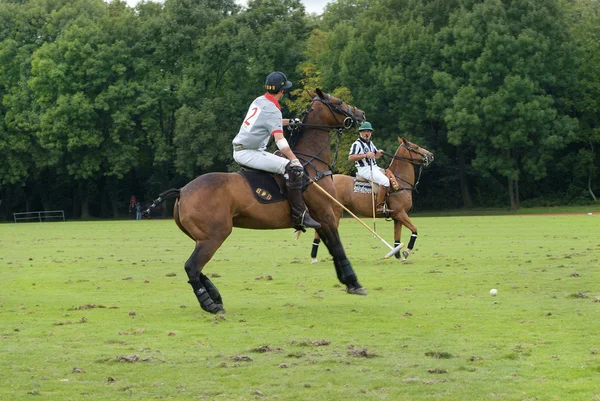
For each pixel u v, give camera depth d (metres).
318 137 10.45
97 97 51.94
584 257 15.20
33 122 53.09
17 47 56.03
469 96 45.62
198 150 50.69
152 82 54.03
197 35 54.34
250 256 17.67
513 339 7.42
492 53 46.03
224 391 5.76
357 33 52.00
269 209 9.69
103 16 56.88
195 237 9.49
